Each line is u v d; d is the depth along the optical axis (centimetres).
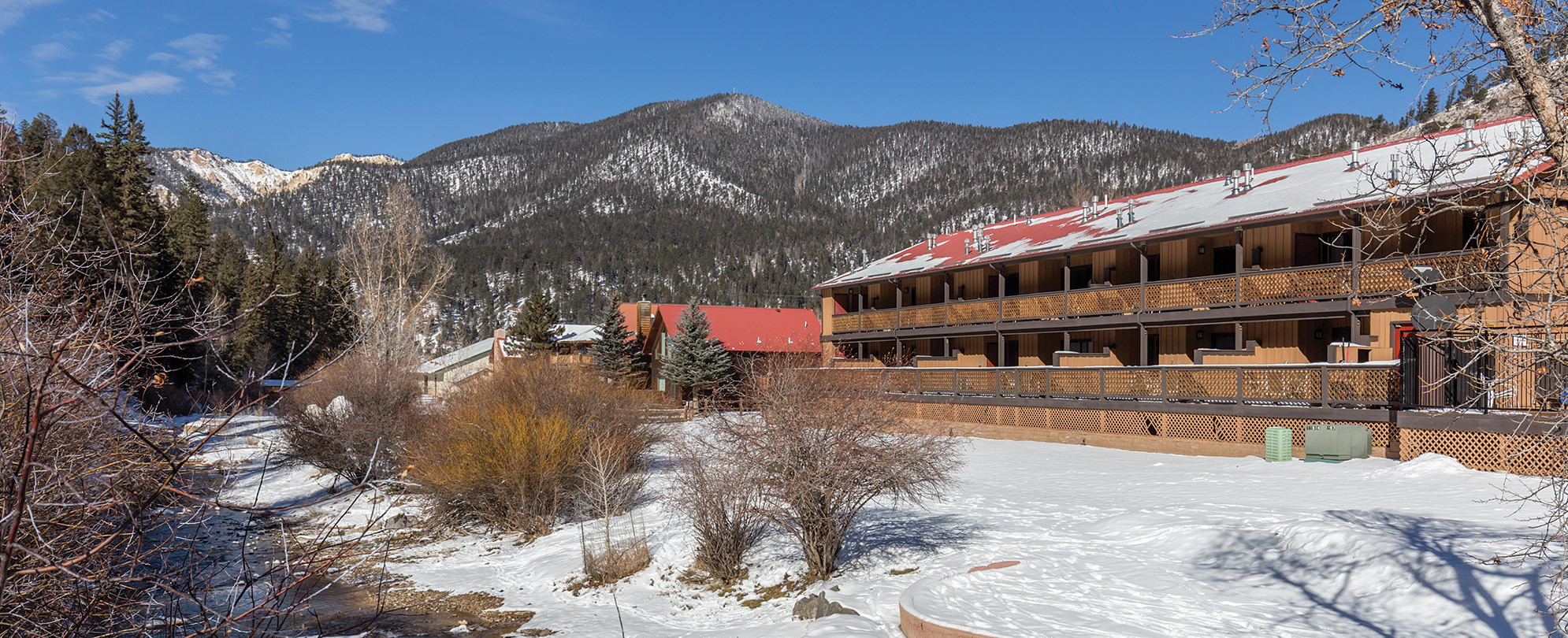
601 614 1322
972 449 2645
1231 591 1041
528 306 6819
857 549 1420
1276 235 2545
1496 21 586
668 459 2519
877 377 1984
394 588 1524
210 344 476
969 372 3219
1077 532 1402
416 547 1880
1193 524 1322
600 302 18762
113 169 4288
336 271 5906
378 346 3994
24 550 367
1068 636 890
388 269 4603
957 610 988
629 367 5159
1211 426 2383
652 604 1352
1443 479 1577
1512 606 854
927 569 1278
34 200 501
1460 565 961
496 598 1451
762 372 1869
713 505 1414
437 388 3500
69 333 420
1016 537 1389
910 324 3822
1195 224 2669
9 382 427
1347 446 1891
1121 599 1027
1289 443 2000
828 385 1636
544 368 2525
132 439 465
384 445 2444
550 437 1997
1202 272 2777
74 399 389
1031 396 2962
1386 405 1936
